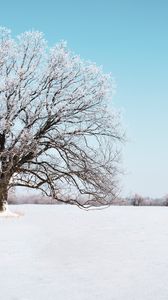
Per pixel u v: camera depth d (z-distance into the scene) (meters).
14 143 33.25
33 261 14.24
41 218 33.75
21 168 34.31
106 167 34.75
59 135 33.81
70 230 23.91
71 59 36.06
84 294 9.84
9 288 10.48
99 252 15.98
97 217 36.06
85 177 33.78
